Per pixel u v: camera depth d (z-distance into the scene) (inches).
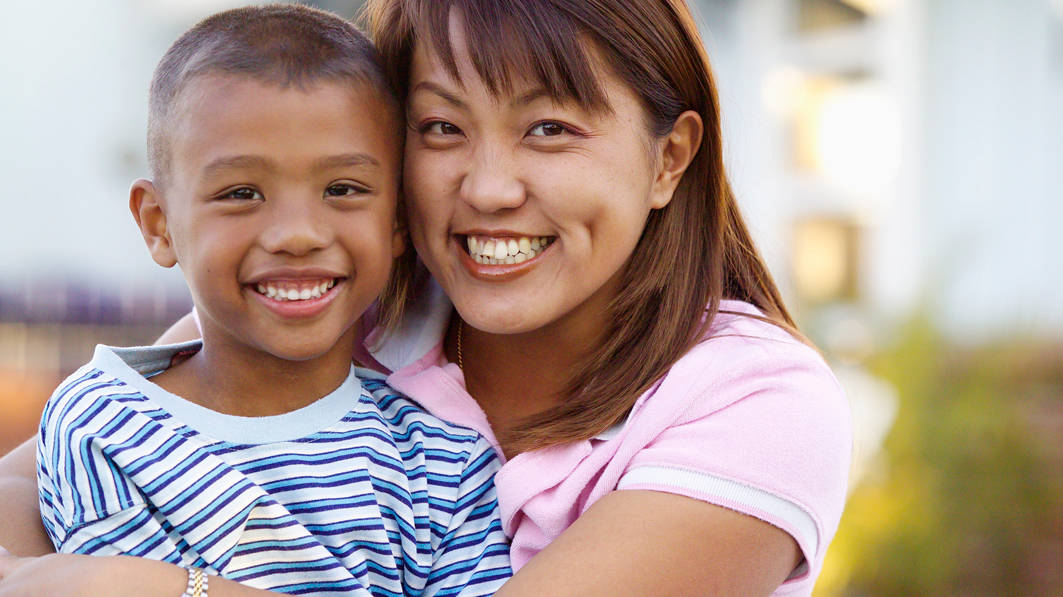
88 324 181.6
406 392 64.4
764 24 209.3
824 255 208.2
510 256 59.5
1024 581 143.0
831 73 207.2
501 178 57.5
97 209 195.6
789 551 55.4
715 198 64.2
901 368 150.8
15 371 168.2
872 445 146.6
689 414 57.3
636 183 60.2
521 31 56.0
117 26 197.6
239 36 56.9
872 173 203.9
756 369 57.5
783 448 55.2
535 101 57.0
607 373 62.5
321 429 59.1
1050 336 178.9
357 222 57.7
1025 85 198.5
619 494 55.5
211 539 53.6
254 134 54.7
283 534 55.2
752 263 70.4
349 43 59.8
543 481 58.1
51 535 57.4
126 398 56.9
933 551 140.7
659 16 60.2
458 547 59.3
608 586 51.7
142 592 48.9
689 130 63.1
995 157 198.8
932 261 180.9
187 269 57.3
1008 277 194.9
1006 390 154.1
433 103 58.6
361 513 57.2
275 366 58.5
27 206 193.3
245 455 56.9
